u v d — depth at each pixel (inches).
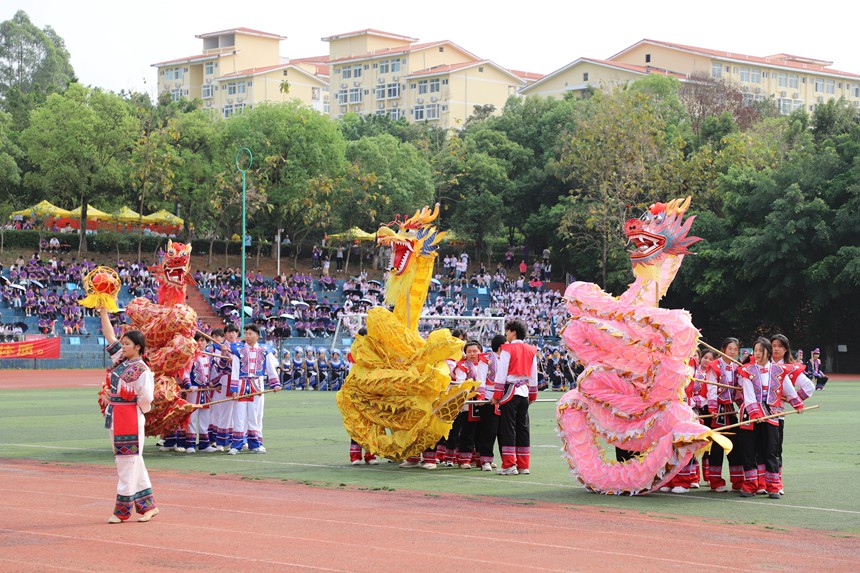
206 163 2945.4
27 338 2132.1
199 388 764.0
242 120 3043.8
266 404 1353.3
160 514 473.4
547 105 3627.0
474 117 4165.8
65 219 3004.4
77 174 2746.1
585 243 2930.6
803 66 5162.4
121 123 2783.0
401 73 5088.6
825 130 3213.6
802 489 600.4
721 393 608.1
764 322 2581.2
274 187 2962.6
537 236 3243.1
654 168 2699.3
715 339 2719.0
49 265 2445.9
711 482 594.6
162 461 719.7
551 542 412.2
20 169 3073.3
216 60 5147.6
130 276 2500.0
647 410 566.6
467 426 691.4
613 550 397.4
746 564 374.6
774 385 572.7
